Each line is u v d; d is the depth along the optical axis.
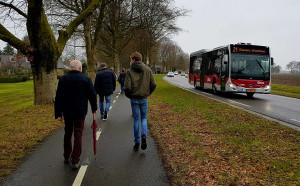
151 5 25.16
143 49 41.97
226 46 15.47
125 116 9.14
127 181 3.81
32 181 3.81
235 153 4.90
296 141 5.64
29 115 9.12
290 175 3.86
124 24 28.44
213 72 17.88
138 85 5.11
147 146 5.51
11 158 4.76
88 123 7.93
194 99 13.93
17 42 10.46
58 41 11.72
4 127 7.28
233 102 13.27
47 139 6.08
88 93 4.44
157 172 4.14
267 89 15.04
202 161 4.54
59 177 3.96
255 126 7.10
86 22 20.44
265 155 4.74
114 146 5.54
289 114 9.60
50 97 11.40
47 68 11.23
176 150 5.20
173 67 117.31
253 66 15.05
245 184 3.63
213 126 7.14
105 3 20.89
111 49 33.25
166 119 8.36
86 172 4.14
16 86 31.48
